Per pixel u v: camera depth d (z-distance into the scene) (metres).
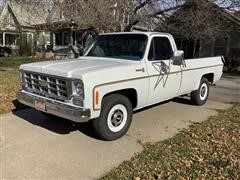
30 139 5.29
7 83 10.59
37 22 18.94
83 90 4.68
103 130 5.18
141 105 5.96
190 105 8.30
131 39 6.26
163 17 14.07
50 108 5.08
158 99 6.42
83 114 4.69
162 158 4.62
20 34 29.98
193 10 13.64
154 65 6.05
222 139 5.53
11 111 6.98
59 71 4.94
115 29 13.16
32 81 5.54
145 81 5.83
